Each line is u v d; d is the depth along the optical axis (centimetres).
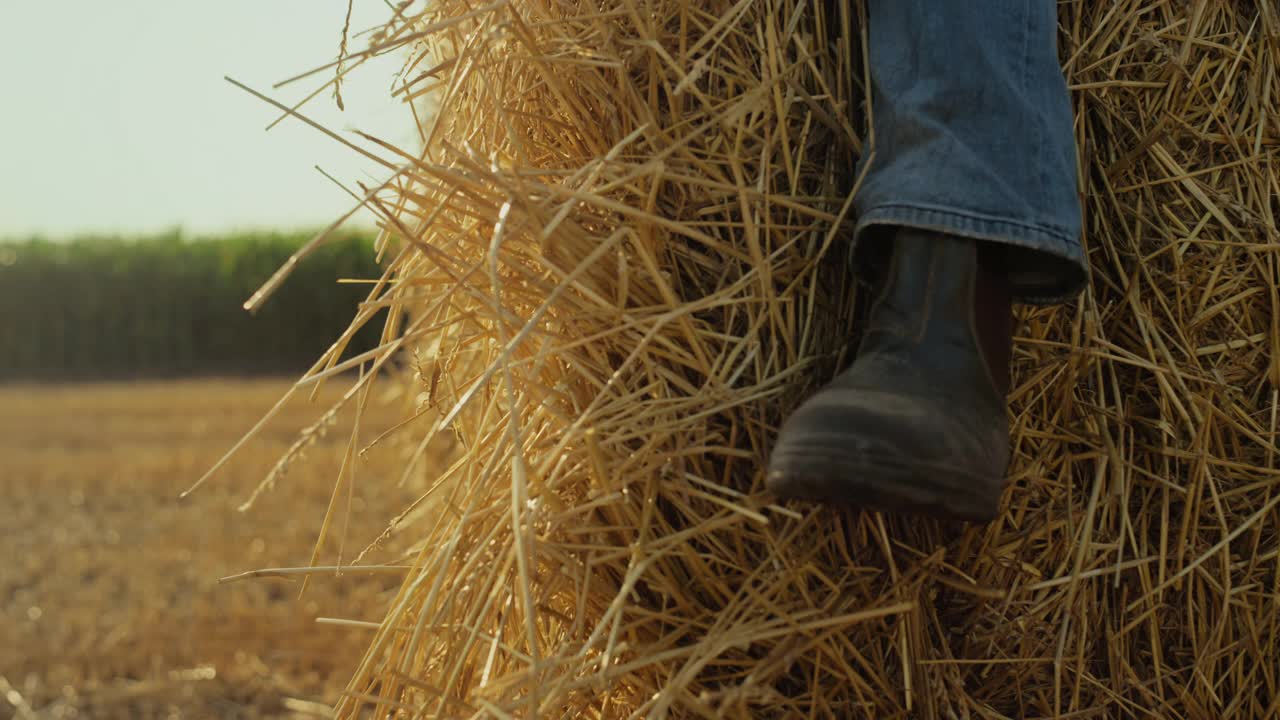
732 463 112
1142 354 124
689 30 118
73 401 852
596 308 111
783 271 115
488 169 110
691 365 111
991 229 103
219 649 285
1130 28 125
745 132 114
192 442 616
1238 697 122
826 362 117
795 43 118
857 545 114
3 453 591
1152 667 123
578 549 112
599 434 111
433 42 142
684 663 110
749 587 108
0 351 1427
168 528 419
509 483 118
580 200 111
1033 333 123
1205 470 122
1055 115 107
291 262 104
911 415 97
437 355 133
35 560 379
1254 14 127
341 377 1081
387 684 115
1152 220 125
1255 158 125
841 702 112
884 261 114
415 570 122
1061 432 123
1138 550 124
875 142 113
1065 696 123
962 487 98
